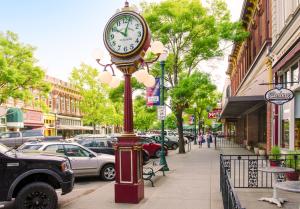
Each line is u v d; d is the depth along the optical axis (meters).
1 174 7.91
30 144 13.78
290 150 13.64
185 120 68.19
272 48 16.50
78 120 66.94
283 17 15.87
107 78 9.38
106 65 9.45
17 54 31.47
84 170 13.68
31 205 8.05
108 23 9.23
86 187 12.66
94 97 55.38
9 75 29.17
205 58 24.38
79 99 66.75
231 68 47.25
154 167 13.30
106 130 82.44
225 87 56.28
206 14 24.31
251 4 24.38
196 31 23.61
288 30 13.64
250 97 18.91
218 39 22.94
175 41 24.38
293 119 14.00
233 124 51.34
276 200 8.62
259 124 25.41
